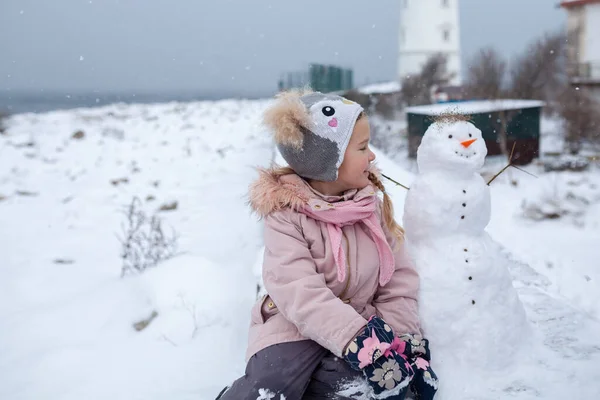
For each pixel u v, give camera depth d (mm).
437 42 29641
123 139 14328
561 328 2367
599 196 9680
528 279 3113
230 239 5625
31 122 18391
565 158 12844
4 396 2740
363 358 1784
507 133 13141
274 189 2061
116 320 3520
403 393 1806
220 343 3045
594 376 2006
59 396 2670
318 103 2021
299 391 1894
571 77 18016
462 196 2053
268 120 1995
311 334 1872
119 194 8258
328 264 2014
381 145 13633
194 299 3502
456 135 2074
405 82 22047
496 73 17531
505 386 1980
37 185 9016
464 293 2021
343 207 2014
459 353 2033
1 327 3717
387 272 2064
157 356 2973
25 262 5336
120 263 5168
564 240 6996
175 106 25359
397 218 3969
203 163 10578
